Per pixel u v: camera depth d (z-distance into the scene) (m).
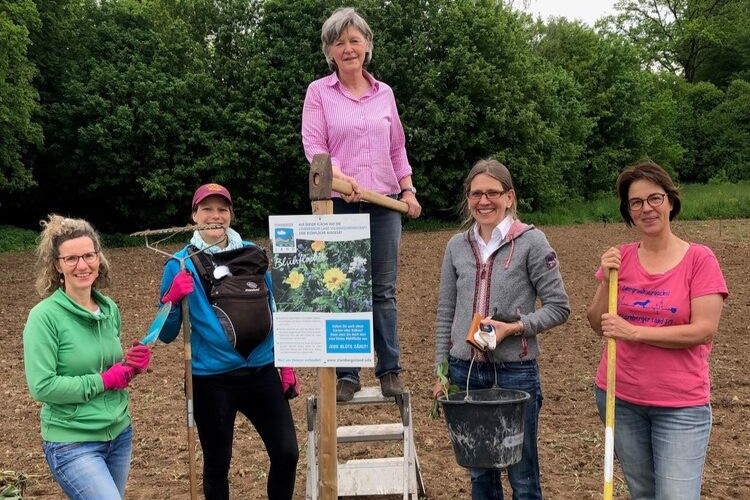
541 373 7.60
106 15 27.05
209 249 3.80
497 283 3.52
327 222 2.88
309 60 26.80
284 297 2.93
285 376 3.93
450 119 26.80
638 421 3.29
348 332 2.89
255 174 26.84
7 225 26.44
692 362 3.14
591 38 41.03
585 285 13.16
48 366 3.11
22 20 21.62
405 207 3.79
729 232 22.64
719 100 47.00
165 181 25.64
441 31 27.64
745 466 5.03
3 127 21.98
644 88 38.47
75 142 26.36
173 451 5.67
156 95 25.72
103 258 3.42
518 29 31.30
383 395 4.13
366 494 4.53
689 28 49.81
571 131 34.00
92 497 3.09
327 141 4.16
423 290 13.21
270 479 3.85
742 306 10.91
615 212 30.20
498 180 3.50
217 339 3.63
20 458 5.63
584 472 5.05
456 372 3.66
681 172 45.62
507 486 4.85
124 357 3.55
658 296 3.19
